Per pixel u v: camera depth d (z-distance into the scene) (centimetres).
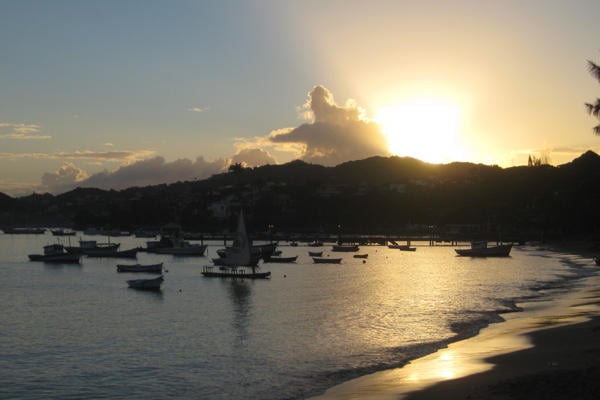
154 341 4825
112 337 5012
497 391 2794
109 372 3903
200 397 3353
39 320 5922
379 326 5328
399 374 3544
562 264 12900
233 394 3375
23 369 4003
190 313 6300
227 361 4116
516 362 3456
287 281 9825
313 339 4806
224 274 10594
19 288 8906
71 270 12288
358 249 19288
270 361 4084
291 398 3231
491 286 8631
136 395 3428
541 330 4500
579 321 4866
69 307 6844
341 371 3753
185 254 17562
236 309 6556
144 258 16300
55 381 3722
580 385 2762
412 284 9112
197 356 4281
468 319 5569
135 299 7562
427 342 4556
